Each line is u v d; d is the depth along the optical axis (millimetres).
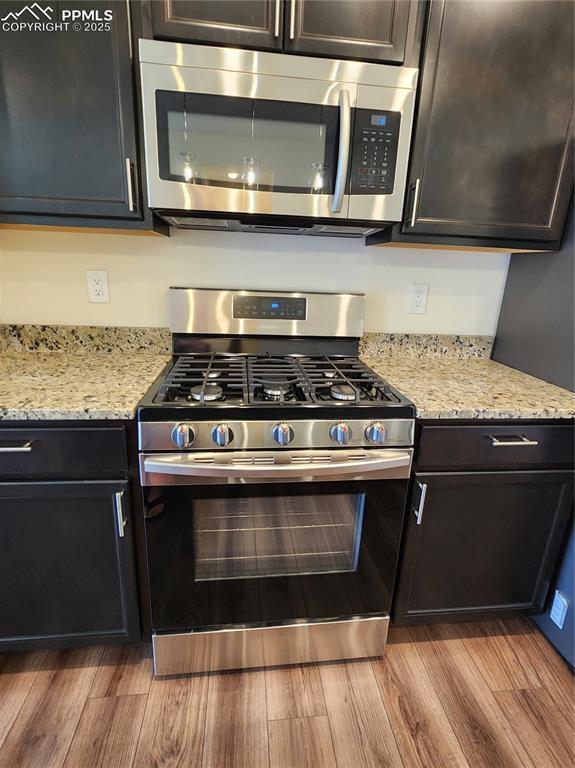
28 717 1165
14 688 1239
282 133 1097
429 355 1712
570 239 1330
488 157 1222
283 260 1565
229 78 1042
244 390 1170
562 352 1371
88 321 1540
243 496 1115
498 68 1147
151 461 1040
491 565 1336
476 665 1365
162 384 1193
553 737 1169
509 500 1266
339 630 1310
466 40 1111
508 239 1330
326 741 1136
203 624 1235
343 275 1610
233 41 1040
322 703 1229
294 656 1324
